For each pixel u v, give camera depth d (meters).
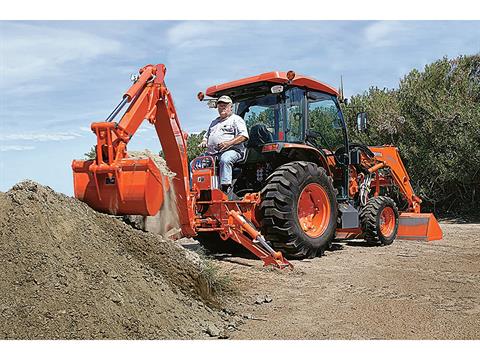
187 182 6.32
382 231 9.41
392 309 4.79
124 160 4.98
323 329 4.22
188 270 4.93
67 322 3.44
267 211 7.36
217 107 7.84
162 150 6.20
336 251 8.50
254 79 7.97
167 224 6.11
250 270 6.47
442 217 16.36
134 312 3.80
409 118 16.66
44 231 3.98
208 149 7.71
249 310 4.78
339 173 9.04
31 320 3.37
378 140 17.39
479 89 16.41
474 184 15.95
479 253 8.24
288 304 4.99
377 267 6.89
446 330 4.19
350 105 17.81
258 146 8.06
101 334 3.46
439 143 15.91
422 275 6.34
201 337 3.88
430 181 16.33
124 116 5.23
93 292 3.73
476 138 15.03
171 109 6.02
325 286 5.71
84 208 4.77
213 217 7.40
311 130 8.48
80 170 5.04
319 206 7.95
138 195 4.88
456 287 5.68
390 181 11.00
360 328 4.25
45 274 3.66
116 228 4.84
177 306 4.21
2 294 3.46
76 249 4.04
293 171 7.47
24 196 4.16
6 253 3.72
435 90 16.66
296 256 7.52
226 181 7.45
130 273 4.18
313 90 8.55
